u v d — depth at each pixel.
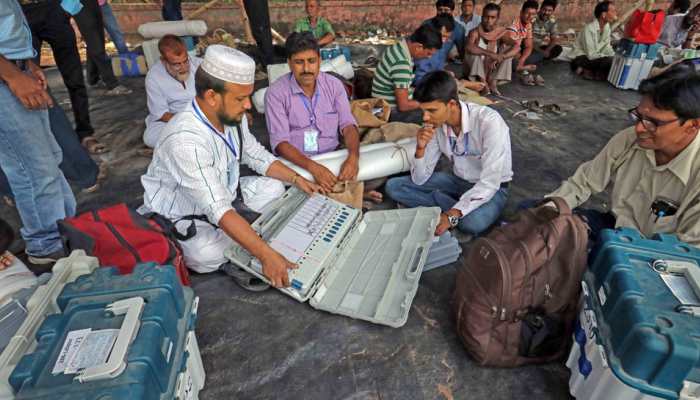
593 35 6.10
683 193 1.78
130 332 1.14
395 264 2.18
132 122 4.45
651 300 1.30
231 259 2.16
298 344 1.96
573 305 1.72
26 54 2.02
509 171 2.62
